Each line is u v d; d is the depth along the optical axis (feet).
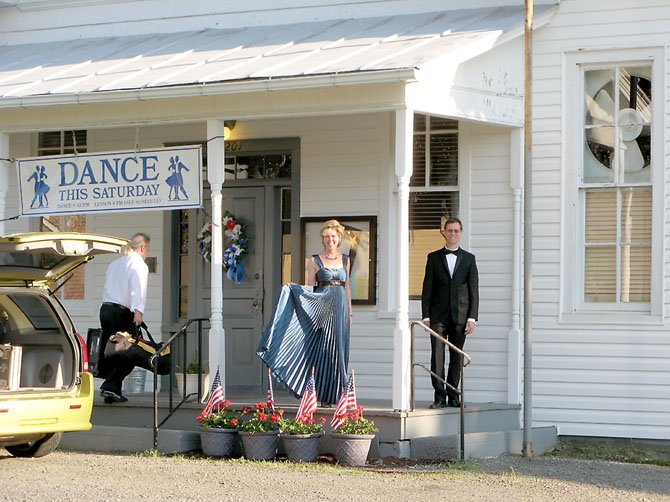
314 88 41.09
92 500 31.50
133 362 44.21
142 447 42.19
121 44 52.54
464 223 47.37
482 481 35.22
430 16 47.93
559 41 46.16
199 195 43.37
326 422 40.37
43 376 38.27
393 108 40.70
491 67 44.39
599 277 45.85
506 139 46.85
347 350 41.39
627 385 44.80
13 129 47.39
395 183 48.44
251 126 51.11
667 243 44.57
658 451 43.80
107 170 45.06
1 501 31.30
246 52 46.32
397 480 35.22
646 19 45.11
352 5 49.93
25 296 39.60
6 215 56.65
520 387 46.21
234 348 51.70
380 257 48.57
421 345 47.65
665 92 44.73
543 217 46.16
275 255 51.26
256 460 39.27
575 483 35.24
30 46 55.52
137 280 44.24
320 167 49.88
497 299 46.68
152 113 44.86
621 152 45.65
